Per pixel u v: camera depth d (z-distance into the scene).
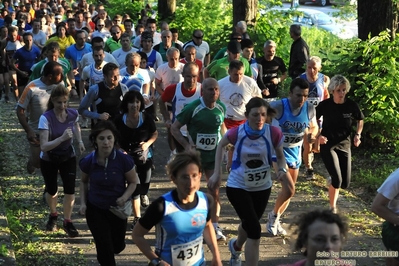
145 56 13.45
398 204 6.12
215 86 8.09
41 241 8.51
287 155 8.75
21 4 30.48
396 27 12.88
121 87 9.77
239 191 7.16
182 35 23.61
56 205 9.29
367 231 8.88
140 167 8.84
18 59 16.34
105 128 6.71
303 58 13.65
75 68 15.40
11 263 7.22
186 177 5.20
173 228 5.30
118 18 20.73
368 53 12.51
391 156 12.14
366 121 12.23
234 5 18.47
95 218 6.81
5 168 11.67
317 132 8.94
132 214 9.37
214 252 5.58
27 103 9.34
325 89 10.55
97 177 6.78
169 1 24.39
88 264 7.89
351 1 25.11
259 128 7.07
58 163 8.41
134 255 8.11
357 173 11.64
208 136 8.22
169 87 9.73
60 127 8.24
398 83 12.34
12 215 9.19
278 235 8.69
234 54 11.63
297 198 10.28
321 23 28.02
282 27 18.56
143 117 8.52
